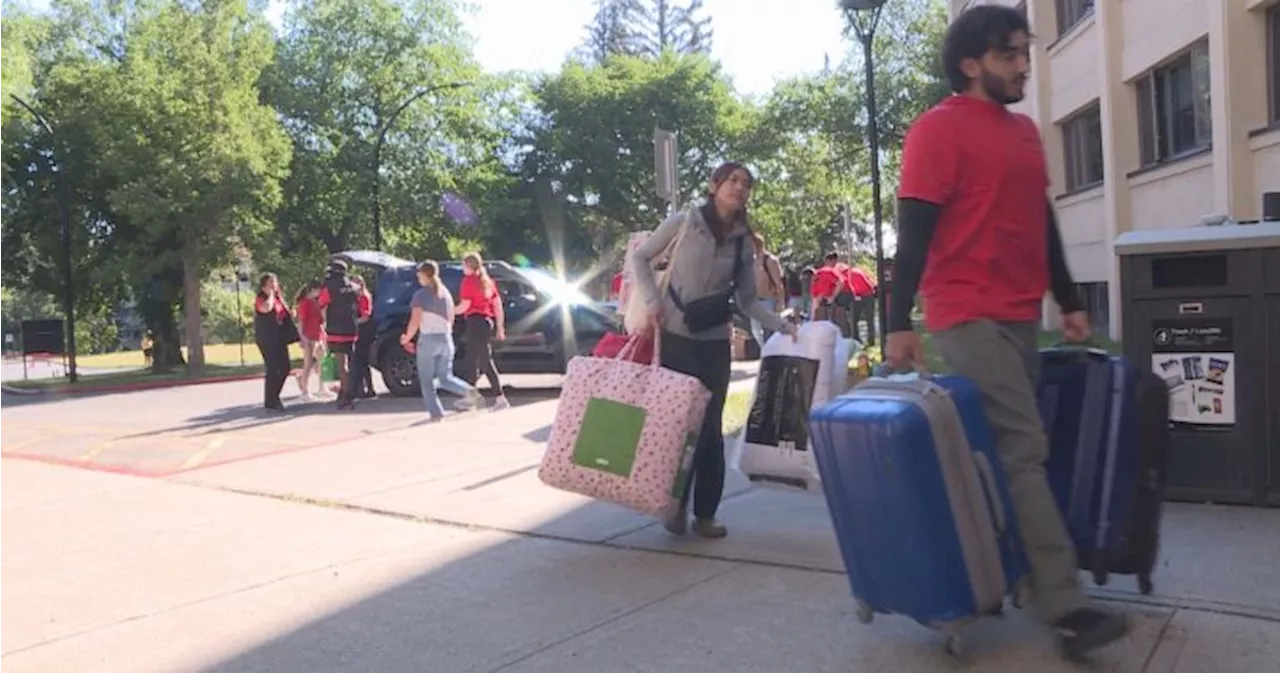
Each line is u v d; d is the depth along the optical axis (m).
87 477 8.26
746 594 4.49
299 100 36.41
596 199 49.84
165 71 28.95
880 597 3.57
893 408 3.35
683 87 48.06
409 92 38.22
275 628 4.36
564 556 5.27
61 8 34.47
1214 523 5.04
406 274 14.51
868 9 13.23
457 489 7.07
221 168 27.97
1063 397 3.94
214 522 6.39
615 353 5.66
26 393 23.89
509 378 16.91
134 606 4.71
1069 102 20.12
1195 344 5.35
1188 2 14.56
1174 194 15.45
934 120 3.50
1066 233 20.97
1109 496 3.81
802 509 6.00
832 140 42.75
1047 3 21.20
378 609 4.56
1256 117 12.53
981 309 3.50
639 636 4.07
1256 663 3.44
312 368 15.71
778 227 47.16
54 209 31.56
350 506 6.69
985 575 3.42
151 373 30.77
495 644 4.07
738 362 17.70
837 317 16.92
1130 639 3.68
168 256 29.06
